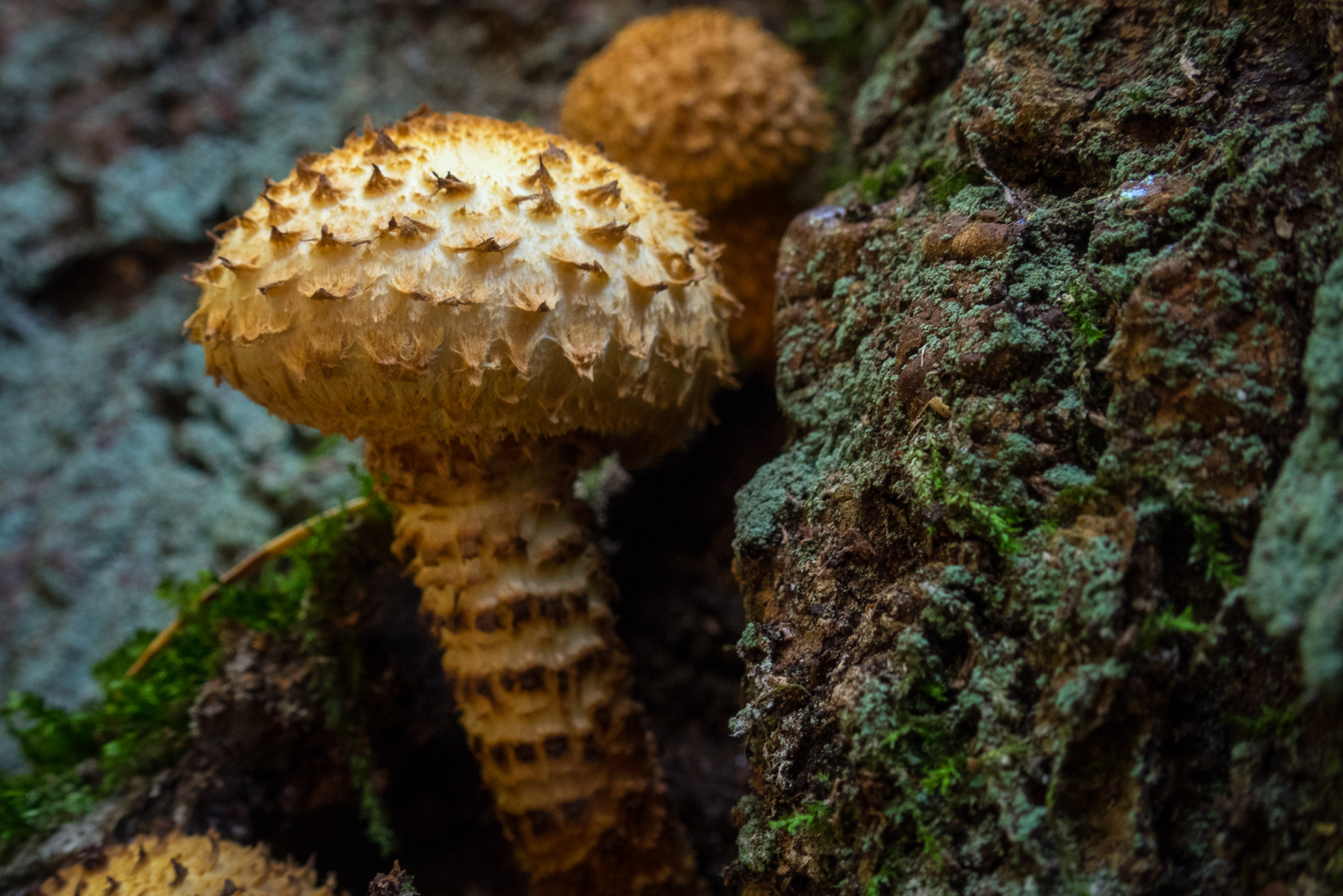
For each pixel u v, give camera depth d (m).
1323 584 0.16
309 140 0.32
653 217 0.19
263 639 0.21
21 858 0.20
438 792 0.22
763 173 0.22
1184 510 0.17
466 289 0.18
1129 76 0.18
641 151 0.22
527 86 0.31
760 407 0.23
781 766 0.18
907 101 0.21
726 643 0.22
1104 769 0.16
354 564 0.21
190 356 0.30
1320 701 0.16
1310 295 0.16
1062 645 0.17
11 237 0.33
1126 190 0.17
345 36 0.32
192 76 0.33
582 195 0.18
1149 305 0.17
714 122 0.22
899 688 0.17
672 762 0.22
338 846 0.22
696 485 0.23
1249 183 0.17
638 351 0.18
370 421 0.18
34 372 0.33
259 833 0.21
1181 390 0.17
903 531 0.18
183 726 0.21
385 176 0.18
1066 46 0.18
